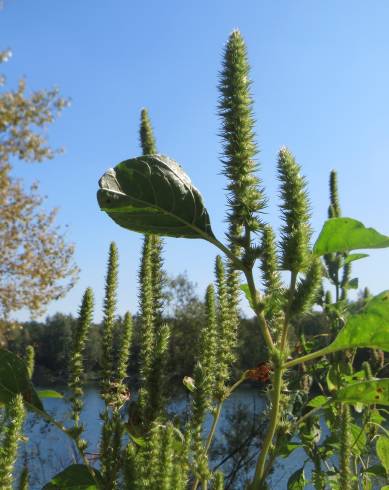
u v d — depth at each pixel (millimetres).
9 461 1400
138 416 1753
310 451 2852
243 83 1599
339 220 1522
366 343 1547
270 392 1819
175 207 1658
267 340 1489
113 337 1991
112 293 2051
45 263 16828
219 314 2154
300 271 1503
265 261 1553
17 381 1825
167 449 1479
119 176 1646
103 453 1696
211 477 1663
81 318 1968
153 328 1986
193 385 1763
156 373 1760
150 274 2084
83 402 1911
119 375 1891
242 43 1629
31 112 16500
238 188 1553
